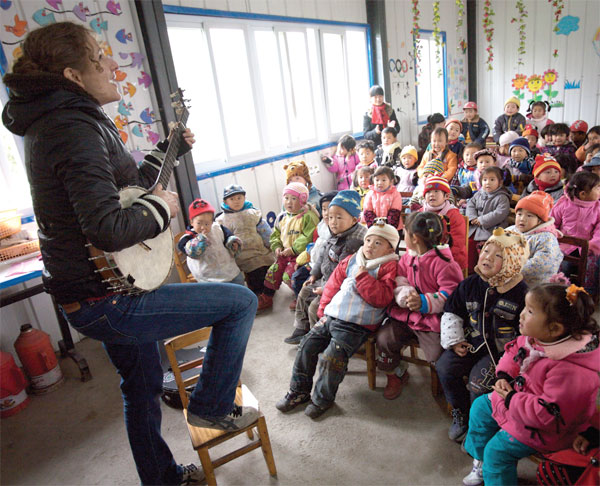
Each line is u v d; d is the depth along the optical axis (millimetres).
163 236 1230
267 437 1582
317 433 1846
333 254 2301
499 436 1363
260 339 2701
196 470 1624
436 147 3863
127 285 1096
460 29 7488
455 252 2266
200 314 1211
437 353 1764
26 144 1004
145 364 1371
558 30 6699
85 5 2781
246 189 4121
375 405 1982
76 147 947
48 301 2771
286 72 4484
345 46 5270
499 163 4035
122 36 2992
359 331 1931
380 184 3088
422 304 1797
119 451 1910
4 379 2184
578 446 1200
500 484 1374
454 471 1578
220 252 2848
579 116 6863
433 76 7043
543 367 1279
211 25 3650
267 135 4320
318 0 4785
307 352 2000
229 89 3906
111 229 932
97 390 2385
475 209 2971
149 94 3201
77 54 1033
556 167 2836
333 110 5297
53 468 1840
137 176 1222
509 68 7379
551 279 2047
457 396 1684
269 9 4172
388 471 1610
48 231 1052
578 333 1206
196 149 3744
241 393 1634
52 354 2412
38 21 2586
